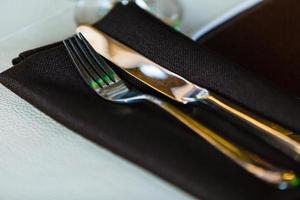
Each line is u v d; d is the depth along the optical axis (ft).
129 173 1.08
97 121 1.10
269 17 1.44
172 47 1.31
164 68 1.26
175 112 1.15
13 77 1.20
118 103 1.17
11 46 1.42
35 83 1.19
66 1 1.55
